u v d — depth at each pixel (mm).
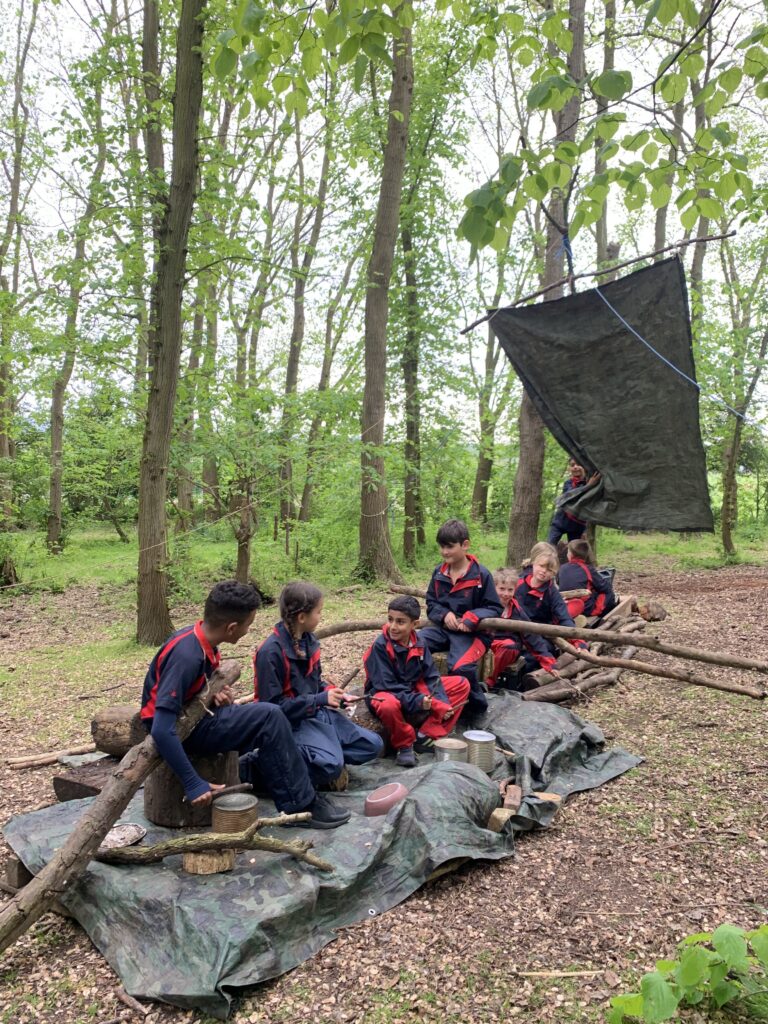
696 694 5645
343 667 6668
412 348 14266
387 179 11531
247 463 9602
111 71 7883
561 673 5660
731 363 12539
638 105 3057
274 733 3057
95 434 15211
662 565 13922
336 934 2643
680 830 3492
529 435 10898
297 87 3238
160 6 8984
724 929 1835
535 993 2340
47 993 2416
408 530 14359
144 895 2615
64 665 7355
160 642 8148
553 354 5527
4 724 5465
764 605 9062
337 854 2863
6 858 3338
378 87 13805
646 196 3506
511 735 4332
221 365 9656
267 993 2361
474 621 4898
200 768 3121
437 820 3090
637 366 5332
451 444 14938
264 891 2609
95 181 8281
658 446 5422
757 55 3064
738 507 22375
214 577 11117
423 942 2600
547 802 3619
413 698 4156
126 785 2730
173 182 7531
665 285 5051
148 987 2355
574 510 5836
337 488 12562
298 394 10320
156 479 7957
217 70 2988
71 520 20500
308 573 12211
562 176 3146
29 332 8781
